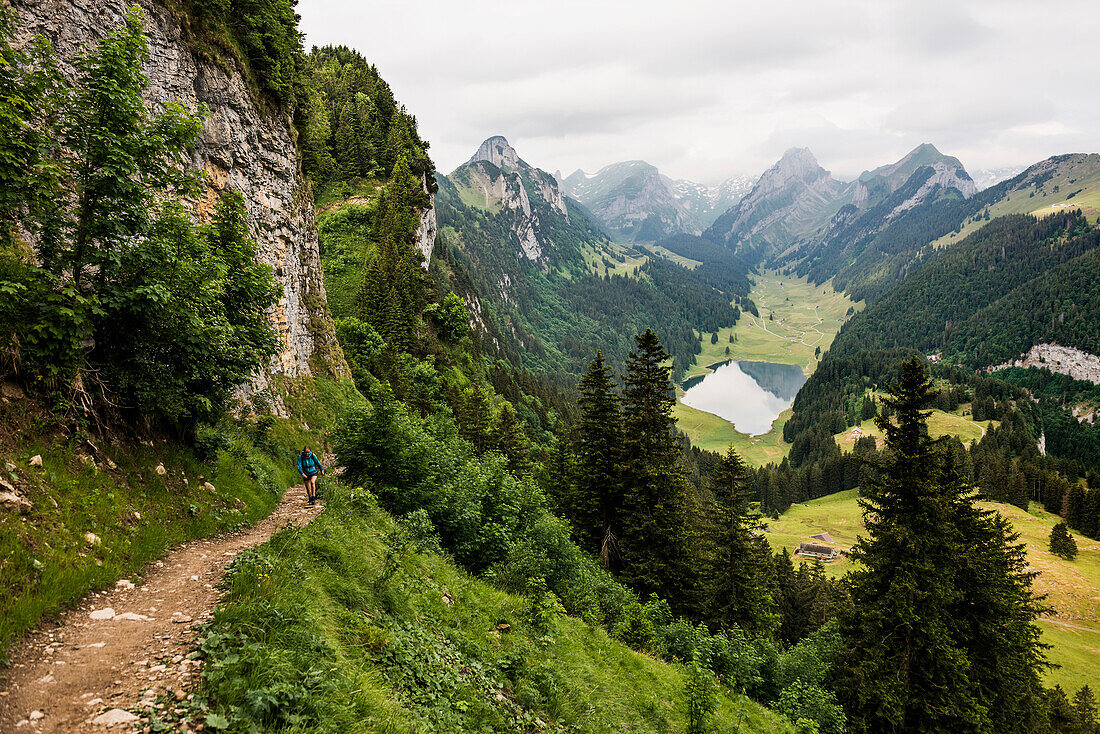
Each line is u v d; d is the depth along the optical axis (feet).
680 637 68.44
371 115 332.80
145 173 33.81
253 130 99.09
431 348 273.13
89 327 30.35
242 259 45.96
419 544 47.14
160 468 35.17
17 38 44.52
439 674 26.11
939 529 79.20
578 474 108.58
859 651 83.97
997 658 85.61
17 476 23.44
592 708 33.37
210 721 15.28
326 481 59.77
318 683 19.06
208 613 22.89
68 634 19.53
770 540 378.94
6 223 28.22
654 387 103.45
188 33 79.30
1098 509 346.33
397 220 285.02
